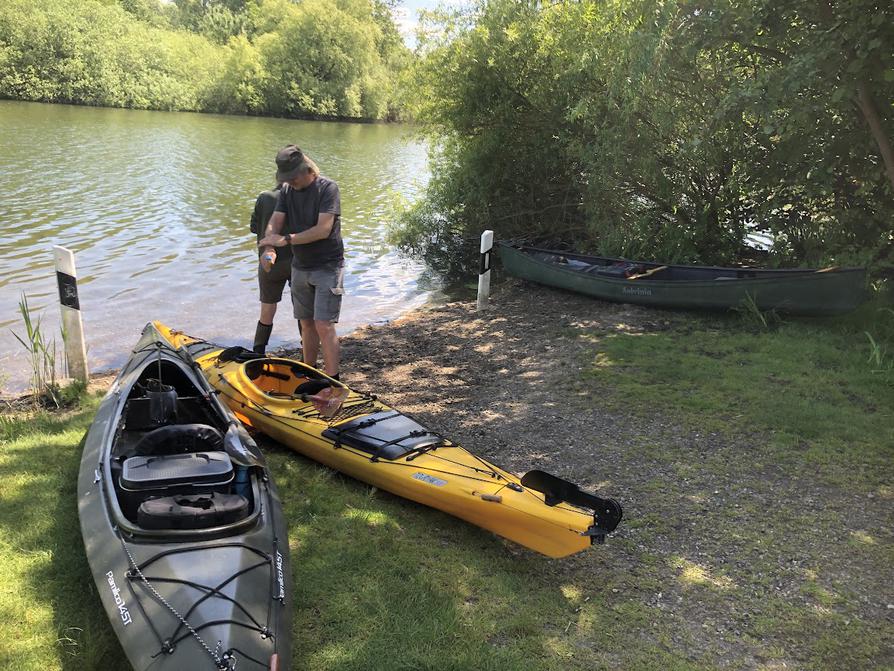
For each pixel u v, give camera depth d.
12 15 53.56
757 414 7.17
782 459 6.32
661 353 9.09
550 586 4.64
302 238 7.01
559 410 7.54
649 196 13.31
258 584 3.75
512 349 9.84
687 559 4.96
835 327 9.77
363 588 4.40
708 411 7.33
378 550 4.84
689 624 4.32
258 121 57.41
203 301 12.02
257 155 32.44
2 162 25.61
